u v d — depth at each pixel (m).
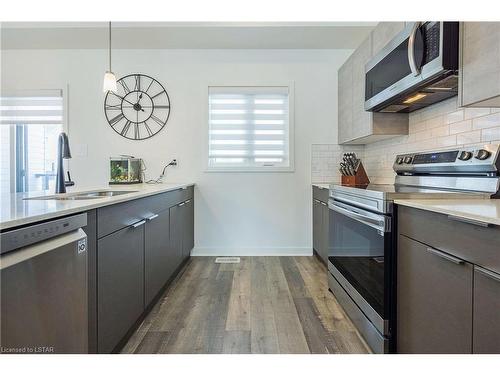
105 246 1.43
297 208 3.64
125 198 1.60
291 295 2.44
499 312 0.90
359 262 1.88
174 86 3.60
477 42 1.38
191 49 3.58
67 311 1.10
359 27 3.05
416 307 1.34
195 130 3.62
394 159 2.91
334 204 2.37
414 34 1.72
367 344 1.73
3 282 0.83
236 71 3.60
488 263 0.94
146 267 2.00
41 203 1.32
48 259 1.00
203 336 1.83
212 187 3.64
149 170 3.63
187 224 3.27
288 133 3.63
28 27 3.03
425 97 2.12
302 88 3.61
